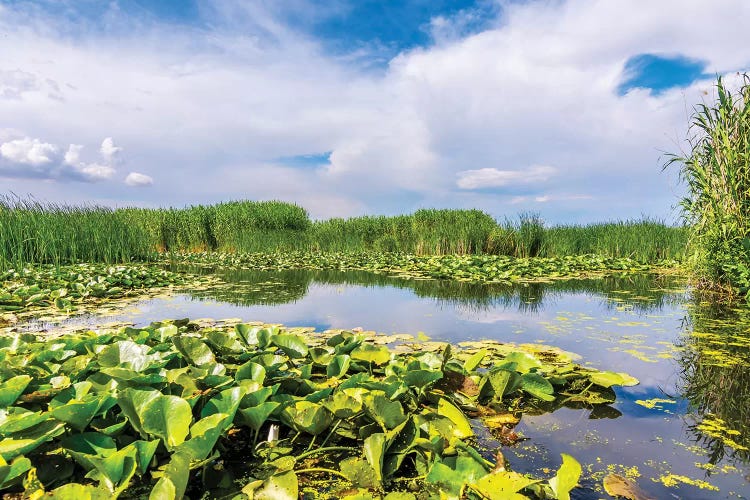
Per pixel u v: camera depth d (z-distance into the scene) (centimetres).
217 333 251
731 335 353
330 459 164
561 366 263
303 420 165
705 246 521
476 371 247
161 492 124
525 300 525
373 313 442
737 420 200
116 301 511
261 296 552
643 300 525
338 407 173
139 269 721
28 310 445
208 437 141
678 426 194
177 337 226
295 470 156
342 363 231
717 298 512
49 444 162
